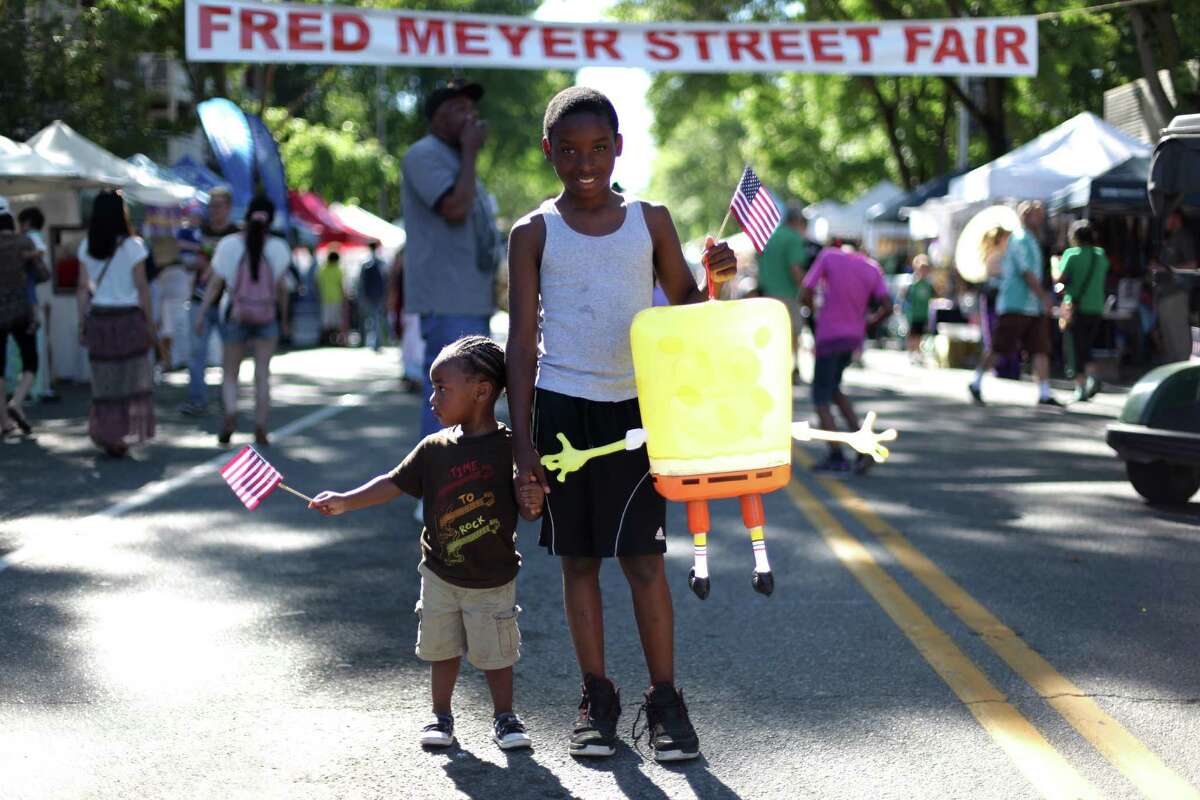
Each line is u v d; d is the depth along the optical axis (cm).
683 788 396
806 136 4366
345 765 413
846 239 3203
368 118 5106
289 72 4459
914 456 1101
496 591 418
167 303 1891
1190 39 1866
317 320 2959
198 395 1392
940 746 429
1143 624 576
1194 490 858
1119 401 1575
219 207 1438
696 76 3784
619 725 453
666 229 419
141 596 622
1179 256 863
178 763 414
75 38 1981
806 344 2975
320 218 3092
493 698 435
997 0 2083
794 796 389
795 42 1393
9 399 1509
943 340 2219
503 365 414
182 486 930
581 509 415
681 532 794
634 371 412
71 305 1742
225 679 498
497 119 5269
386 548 736
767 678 502
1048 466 1041
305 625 575
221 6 1292
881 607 606
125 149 2106
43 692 481
